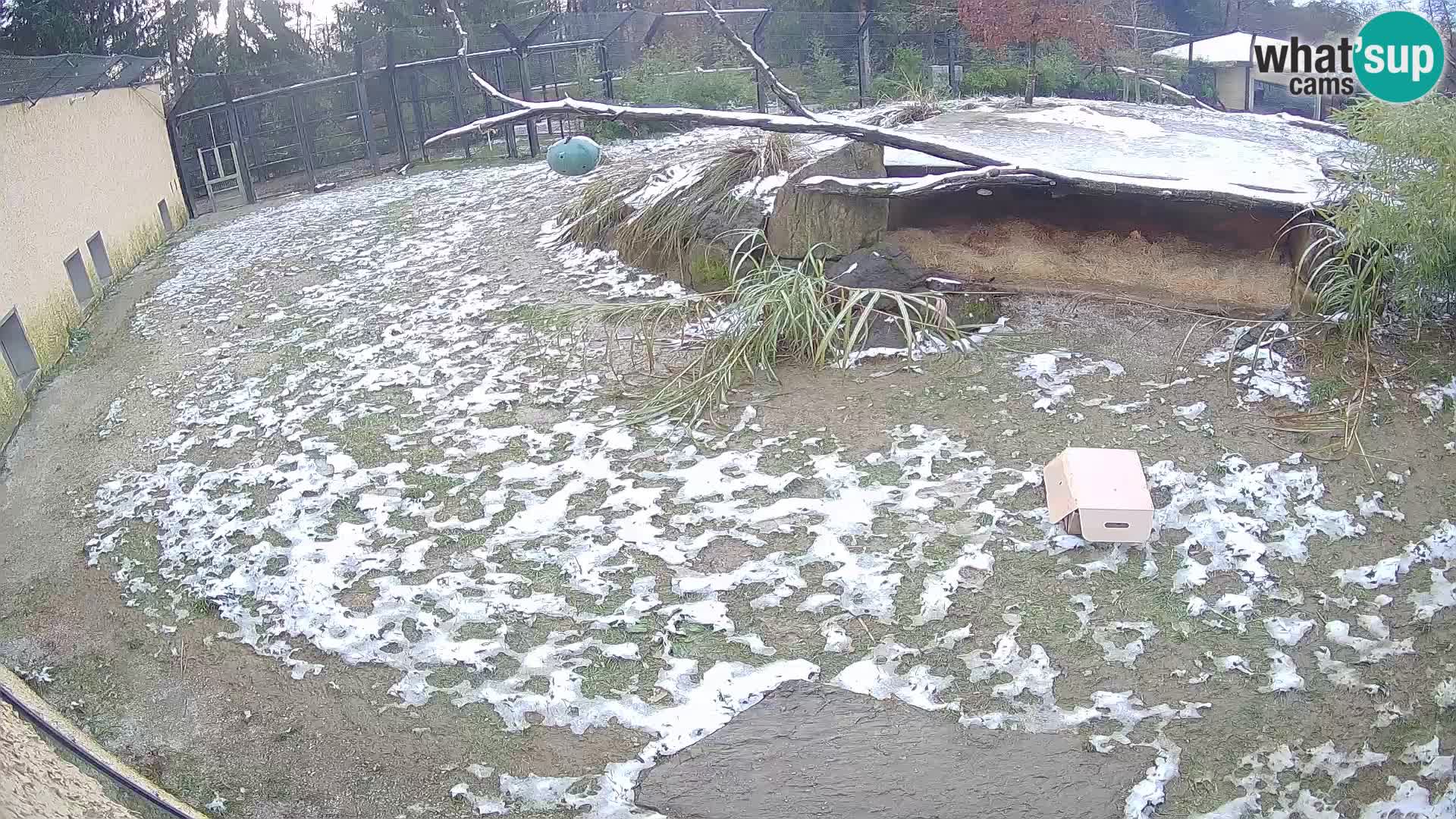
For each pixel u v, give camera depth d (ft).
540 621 11.23
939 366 15.21
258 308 21.53
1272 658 10.02
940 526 12.07
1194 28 54.90
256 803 9.43
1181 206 15.97
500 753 9.69
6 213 19.65
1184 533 11.68
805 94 41.04
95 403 18.12
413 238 24.48
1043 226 16.67
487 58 38.75
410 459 14.58
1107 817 8.63
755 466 13.48
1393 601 10.61
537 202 25.35
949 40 41.29
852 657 10.39
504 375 16.58
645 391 15.60
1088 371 14.76
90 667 11.39
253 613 11.89
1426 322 15.01
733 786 9.16
